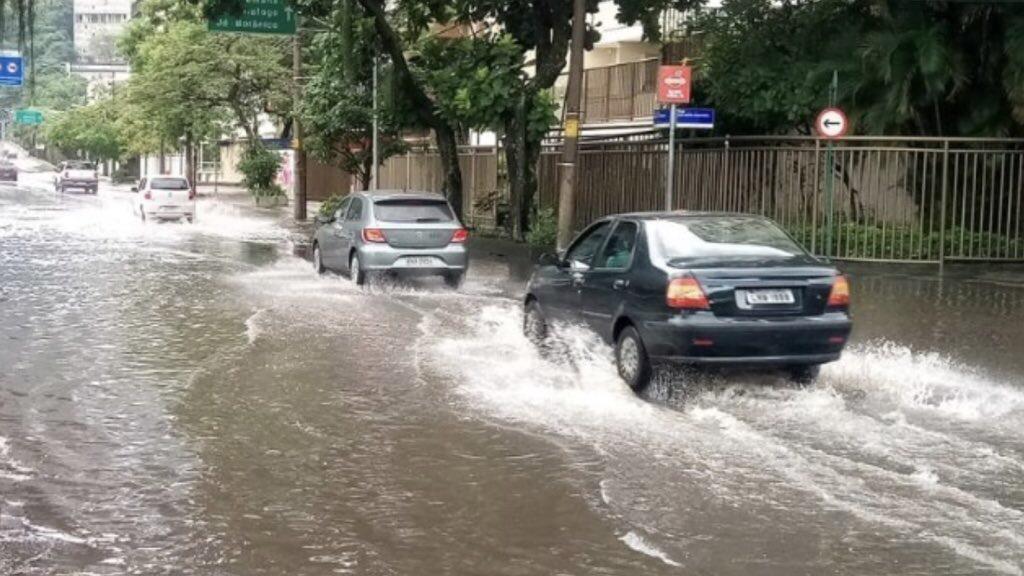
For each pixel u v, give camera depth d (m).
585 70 32.59
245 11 26.25
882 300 15.27
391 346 11.52
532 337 11.44
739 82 21.67
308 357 10.84
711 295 8.55
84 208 43.56
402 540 5.67
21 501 6.25
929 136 20.31
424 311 14.34
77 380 9.64
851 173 19.94
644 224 9.50
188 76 39.28
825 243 19.66
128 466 6.98
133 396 9.02
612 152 24.42
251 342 11.72
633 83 30.38
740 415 8.37
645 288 8.90
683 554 5.48
